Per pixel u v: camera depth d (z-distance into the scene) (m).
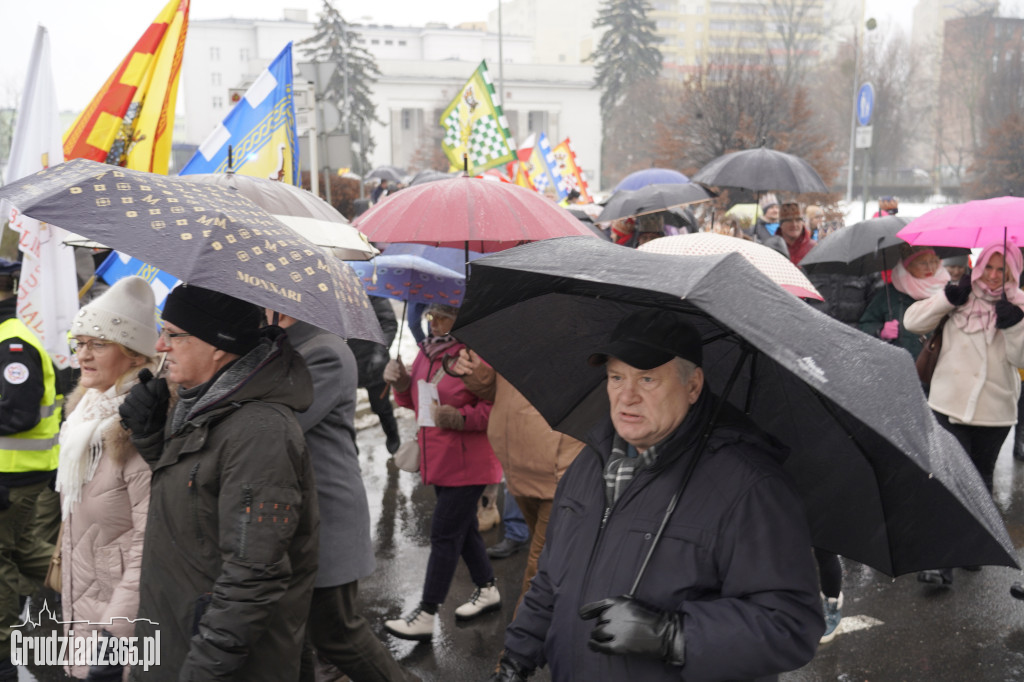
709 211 14.47
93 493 2.83
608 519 2.01
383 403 7.30
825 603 4.28
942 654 4.19
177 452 2.39
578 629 1.99
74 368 3.96
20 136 3.87
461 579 5.13
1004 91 51.44
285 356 2.49
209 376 2.44
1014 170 35.38
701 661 1.75
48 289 3.86
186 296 2.38
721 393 2.22
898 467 1.84
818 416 1.99
